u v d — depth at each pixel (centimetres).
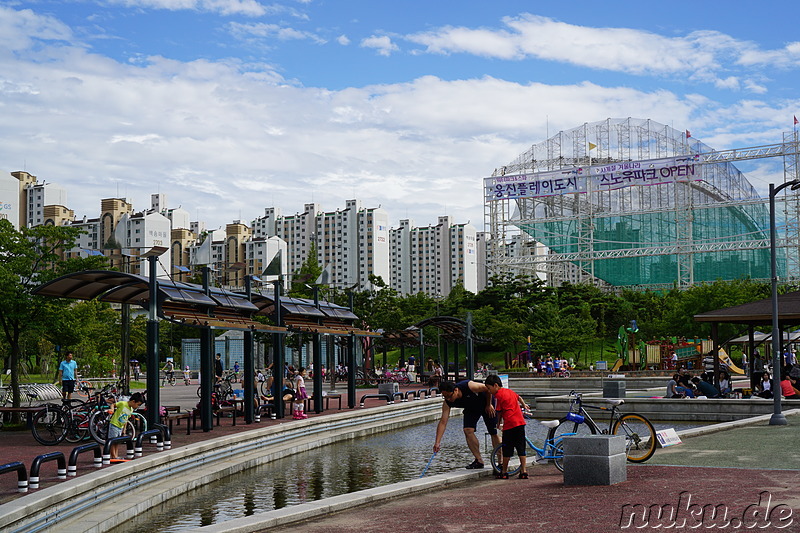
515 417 1432
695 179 10219
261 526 1118
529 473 1511
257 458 2038
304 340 5350
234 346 6906
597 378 5238
